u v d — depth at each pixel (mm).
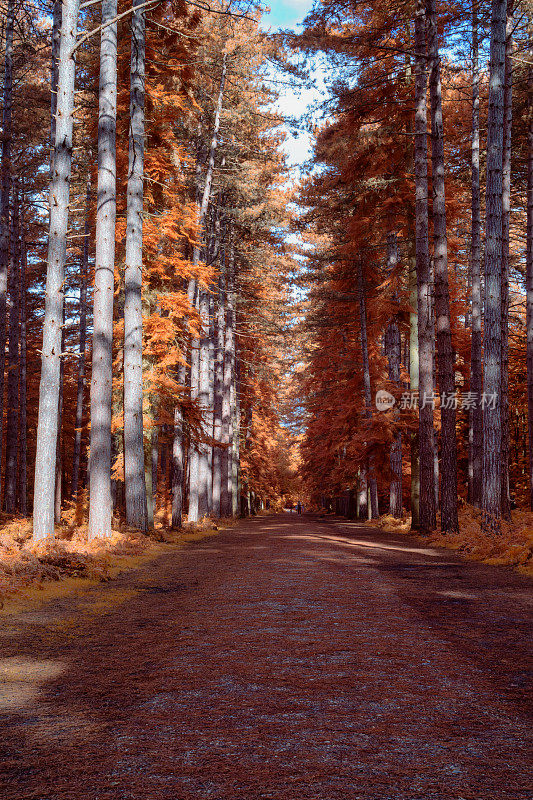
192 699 4488
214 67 24297
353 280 31938
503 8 14531
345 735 3791
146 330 19062
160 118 19469
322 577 10922
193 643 6184
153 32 19281
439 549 16562
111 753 3510
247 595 9047
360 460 31016
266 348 50625
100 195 15242
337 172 28547
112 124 15383
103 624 7098
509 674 5105
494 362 14852
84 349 29375
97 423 14828
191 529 24328
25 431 28625
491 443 14820
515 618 7336
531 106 19719
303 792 3021
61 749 3568
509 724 3979
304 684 4848
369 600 8570
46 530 12383
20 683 4855
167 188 20172
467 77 25328
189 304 19203
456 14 18500
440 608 7969
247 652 5828
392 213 24078
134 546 14789
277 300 38500
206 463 32531
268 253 33969
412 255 24266
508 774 3240
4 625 6898
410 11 19516
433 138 19156
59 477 24328
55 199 12812
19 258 28828
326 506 73562
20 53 22047
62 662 5484
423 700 4461
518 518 16500
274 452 69312
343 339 39375
